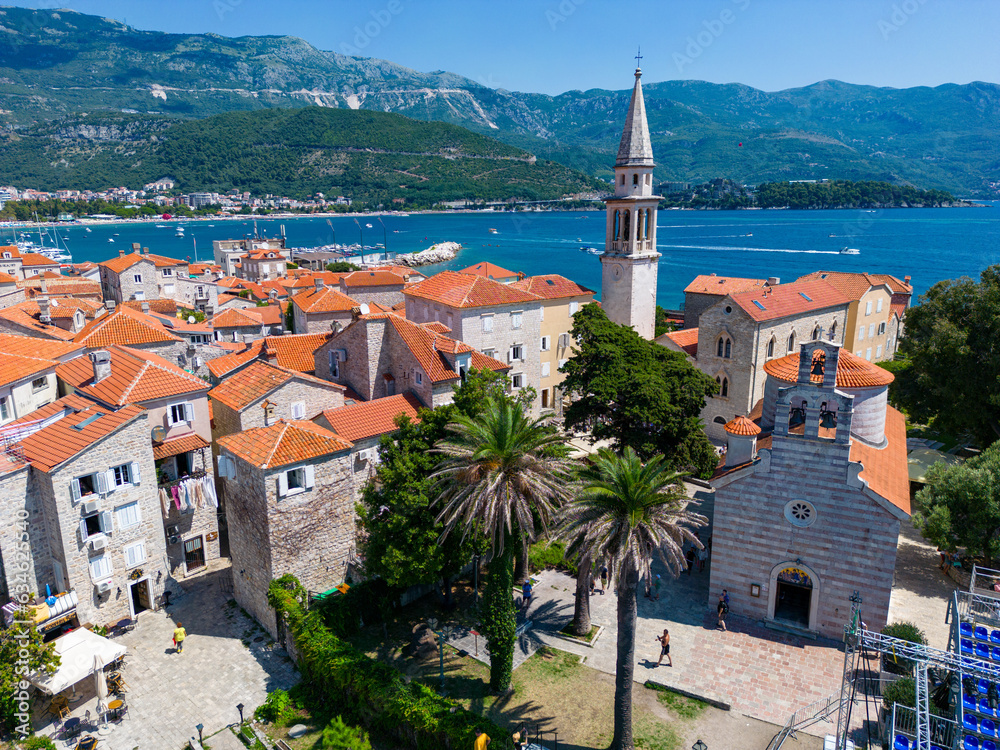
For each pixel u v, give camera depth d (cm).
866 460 4025
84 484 3859
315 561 4103
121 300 11694
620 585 2948
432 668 3672
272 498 3825
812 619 3894
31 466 3753
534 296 7194
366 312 5569
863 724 3175
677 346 7625
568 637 3922
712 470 5266
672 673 3600
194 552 4759
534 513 3672
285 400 4891
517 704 3391
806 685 3472
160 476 4503
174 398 4566
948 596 4241
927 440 6462
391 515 3762
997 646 2981
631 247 7706
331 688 3369
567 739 3152
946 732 2797
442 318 6881
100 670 3262
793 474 3797
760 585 4009
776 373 4425
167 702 3412
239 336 9588
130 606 4072
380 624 4078
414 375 5297
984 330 5578
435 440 4034
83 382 4862
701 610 4200
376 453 4784
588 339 5784
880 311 8638
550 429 3581
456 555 3812
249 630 4031
